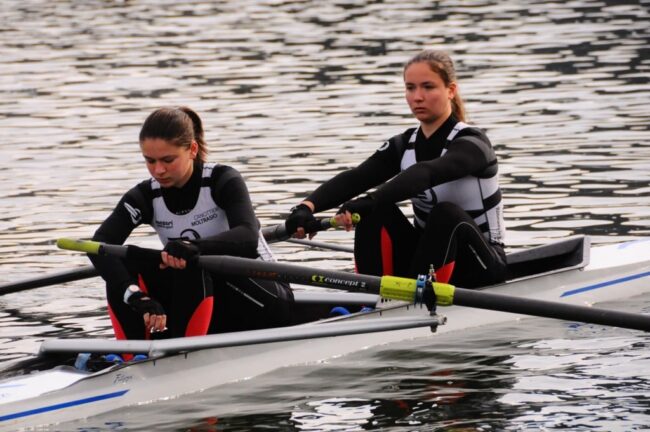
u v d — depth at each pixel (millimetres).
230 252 25828
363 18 102688
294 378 26688
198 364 25984
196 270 25703
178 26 101750
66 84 75562
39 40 95250
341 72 77000
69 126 62531
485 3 110312
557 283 32406
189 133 25875
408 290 26016
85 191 48125
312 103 66938
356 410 24391
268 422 23750
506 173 49500
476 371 26859
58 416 23734
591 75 72562
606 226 40969
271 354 27297
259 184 48281
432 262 29281
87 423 23812
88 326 31609
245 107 66375
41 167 52844
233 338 25781
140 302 24969
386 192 28250
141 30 99875
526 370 26781
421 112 29984
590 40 86125
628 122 58875
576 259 33500
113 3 119125
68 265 37906
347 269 37062
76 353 25359
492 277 30594
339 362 27906
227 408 24656
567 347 28609
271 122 61812
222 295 27219
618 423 23047
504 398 24797
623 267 33875
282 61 82188
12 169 52500
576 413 23688
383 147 31516
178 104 67938
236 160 52938
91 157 54875
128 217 26891
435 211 29391
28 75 79188
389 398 25094
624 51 80938
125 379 24734
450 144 30062
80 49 90188
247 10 110875
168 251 24875
